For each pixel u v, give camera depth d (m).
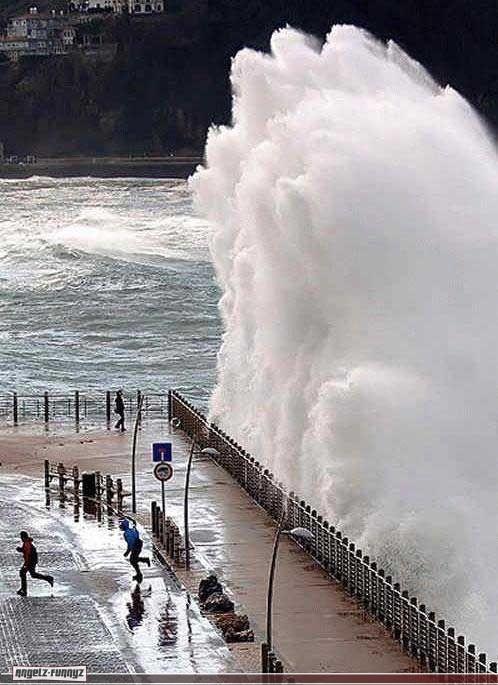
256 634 88.88
